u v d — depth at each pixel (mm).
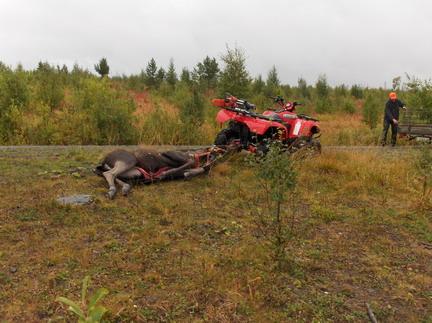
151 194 6754
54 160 8680
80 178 7320
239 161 9078
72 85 24938
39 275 4207
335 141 16344
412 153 10422
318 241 5438
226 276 4328
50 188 6641
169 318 3668
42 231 5145
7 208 5730
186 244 5035
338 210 6664
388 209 6867
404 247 5453
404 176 8539
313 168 8914
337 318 3826
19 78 14508
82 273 4281
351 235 5727
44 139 12492
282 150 5637
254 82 30625
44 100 17703
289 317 3799
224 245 5117
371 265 4875
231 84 18953
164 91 29000
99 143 12969
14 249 4691
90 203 6102
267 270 4535
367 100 23312
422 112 16734
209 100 20188
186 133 14148
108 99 13547
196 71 30078
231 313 3766
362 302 4117
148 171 7316
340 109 29266
